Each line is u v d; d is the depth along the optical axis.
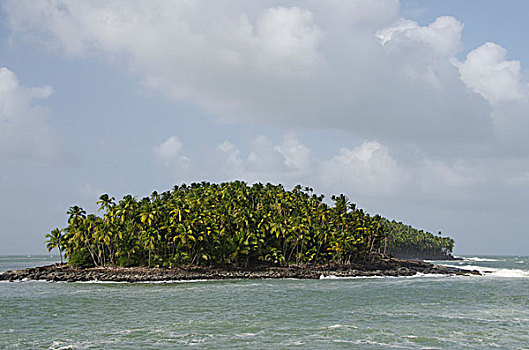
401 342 44.53
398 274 140.88
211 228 129.12
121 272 118.00
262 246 139.50
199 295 81.56
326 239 147.12
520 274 151.12
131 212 125.69
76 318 57.94
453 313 61.44
